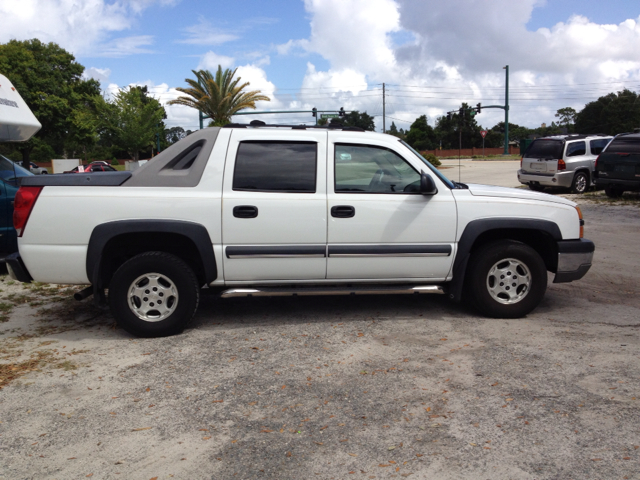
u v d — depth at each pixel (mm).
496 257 5090
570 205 5262
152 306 4777
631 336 4672
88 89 43875
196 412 3393
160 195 4684
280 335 4816
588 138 16578
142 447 2994
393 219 4941
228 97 38781
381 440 3029
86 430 3184
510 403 3438
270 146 4895
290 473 2730
